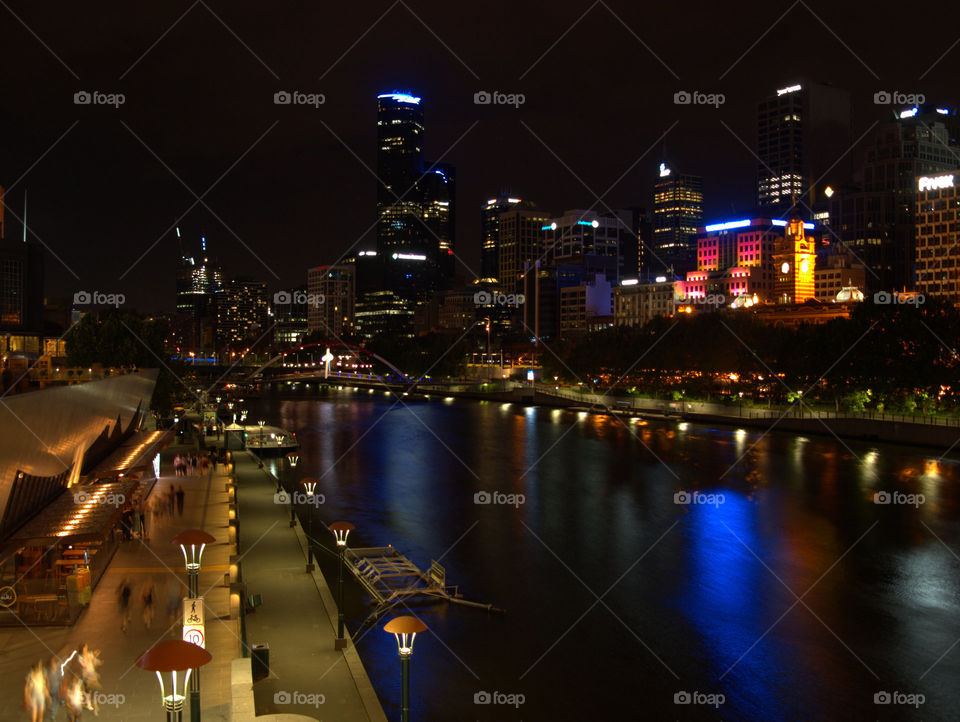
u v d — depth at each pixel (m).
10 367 64.12
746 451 113.88
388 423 163.75
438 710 35.78
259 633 39.59
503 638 43.66
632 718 35.44
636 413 171.25
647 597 50.53
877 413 131.75
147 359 130.88
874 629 45.62
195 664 21.61
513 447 123.06
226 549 50.31
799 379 144.38
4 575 38.16
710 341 173.00
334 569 53.62
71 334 124.38
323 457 112.69
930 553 60.47
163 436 68.38
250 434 127.81
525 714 35.56
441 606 48.28
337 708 31.73
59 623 35.47
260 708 31.56
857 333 135.00
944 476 92.12
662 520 71.31
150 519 60.06
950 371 121.12
